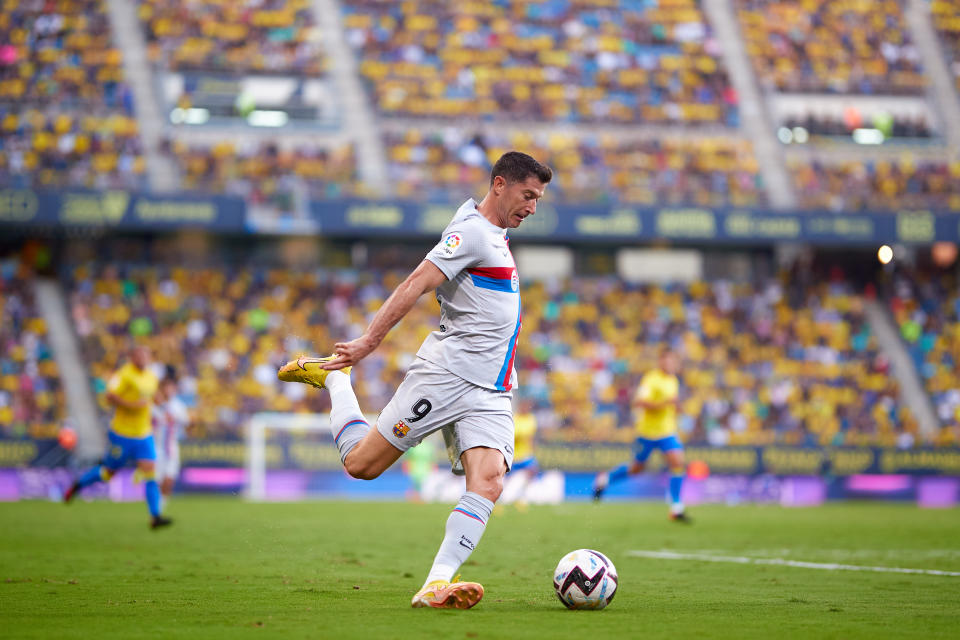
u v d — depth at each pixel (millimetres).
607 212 102938
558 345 108250
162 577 28375
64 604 21875
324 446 92125
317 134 113062
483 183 111812
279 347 103438
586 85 121438
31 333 99438
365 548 39969
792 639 17094
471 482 20953
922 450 97750
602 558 21516
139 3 119125
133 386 47844
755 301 113812
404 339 106500
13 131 107875
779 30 129500
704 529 53938
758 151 118250
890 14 132375
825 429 105188
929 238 106312
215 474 89750
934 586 27531
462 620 18984
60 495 86062
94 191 95750
